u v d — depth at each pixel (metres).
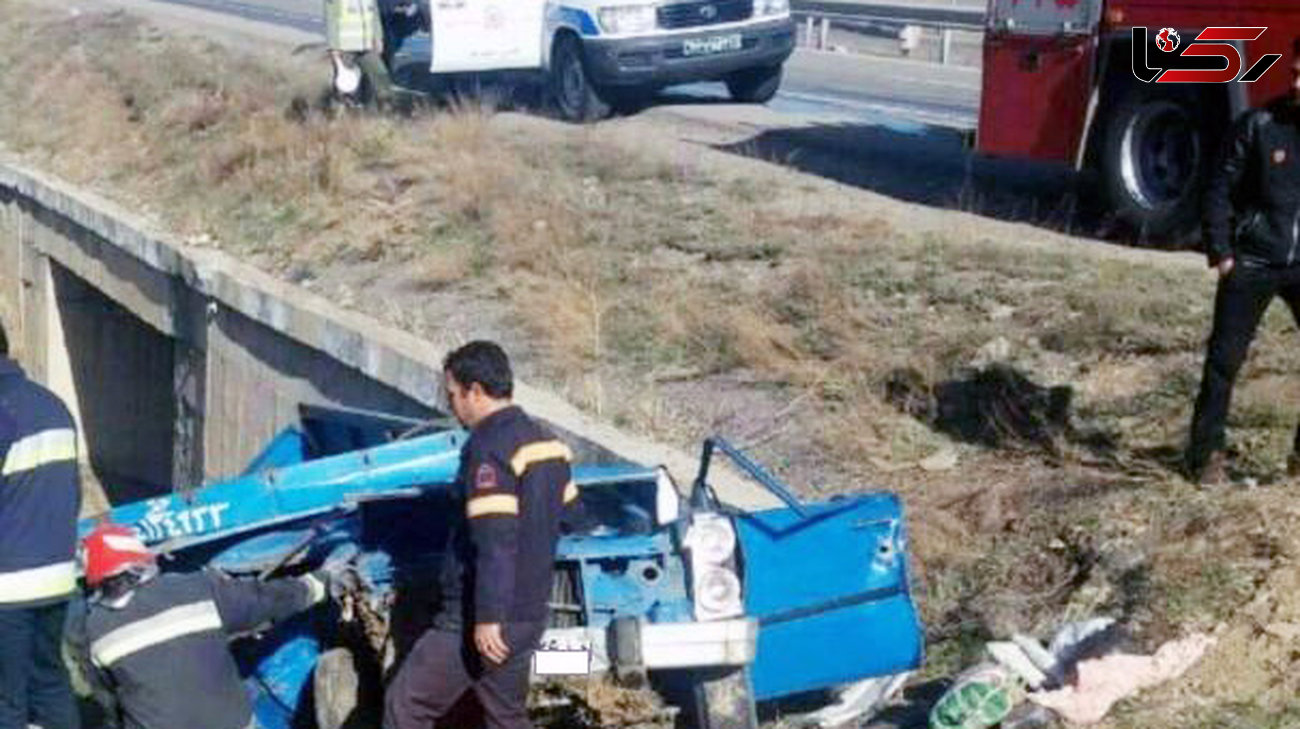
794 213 14.66
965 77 26.67
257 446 15.48
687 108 21.69
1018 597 7.99
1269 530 7.70
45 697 7.27
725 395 10.89
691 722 7.32
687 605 7.21
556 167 17.02
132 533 6.96
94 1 39.78
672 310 12.25
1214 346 8.25
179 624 6.42
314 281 15.39
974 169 16.86
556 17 20.95
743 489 9.41
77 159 23.55
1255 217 8.04
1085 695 6.91
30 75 29.58
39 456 6.94
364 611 7.35
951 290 11.86
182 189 19.92
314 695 7.56
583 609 7.21
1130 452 9.09
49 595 7.00
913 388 10.30
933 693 7.52
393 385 12.57
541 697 7.44
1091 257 12.53
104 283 20.20
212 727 6.45
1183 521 7.96
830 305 11.75
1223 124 12.67
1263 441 8.80
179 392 17.64
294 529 8.23
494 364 6.42
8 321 24.02
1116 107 13.52
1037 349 10.55
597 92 20.70
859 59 29.94
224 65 25.78
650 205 15.30
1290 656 7.01
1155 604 7.45
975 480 9.16
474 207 15.70
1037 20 14.05
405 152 18.05
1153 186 13.38
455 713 6.91
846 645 7.34
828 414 10.35
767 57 21.39
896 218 14.37
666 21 20.61
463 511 6.50
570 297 12.91
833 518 7.38
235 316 15.91
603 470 7.71
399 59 21.78
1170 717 6.80
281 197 17.77
